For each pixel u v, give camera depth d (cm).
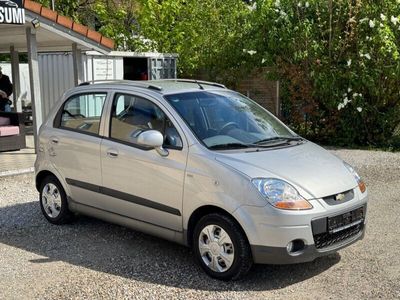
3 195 837
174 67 1681
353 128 1331
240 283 491
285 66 1387
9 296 471
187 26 1741
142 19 1750
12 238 632
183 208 516
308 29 1305
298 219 462
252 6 1398
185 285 489
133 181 562
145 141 524
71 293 475
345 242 501
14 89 1608
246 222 469
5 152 1204
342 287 482
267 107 1574
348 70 1287
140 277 509
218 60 1655
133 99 590
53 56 1509
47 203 688
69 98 668
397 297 460
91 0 2134
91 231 654
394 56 1226
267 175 480
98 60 1416
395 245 592
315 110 1377
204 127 543
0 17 971
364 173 1002
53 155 664
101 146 597
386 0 1268
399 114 1315
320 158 539
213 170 494
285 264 486
